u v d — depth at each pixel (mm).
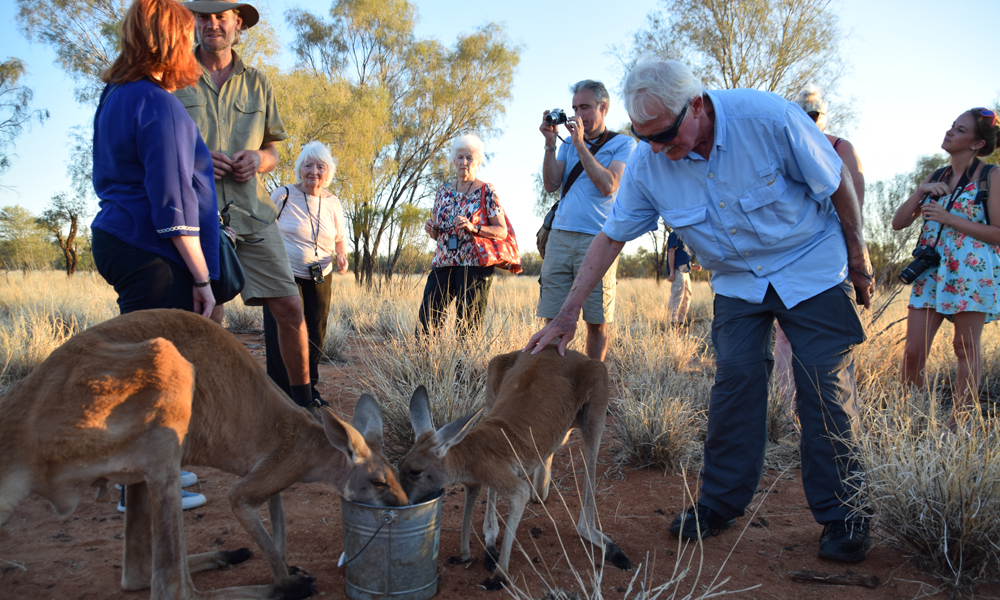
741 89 3342
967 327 5020
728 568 3266
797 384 3488
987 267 4883
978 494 3080
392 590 2793
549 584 3074
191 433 2824
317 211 6281
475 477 3246
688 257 11891
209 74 4520
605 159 5461
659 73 3037
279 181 19672
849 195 3338
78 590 2848
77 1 18828
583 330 8281
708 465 3670
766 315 3574
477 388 5496
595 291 5332
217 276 3553
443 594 3004
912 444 3424
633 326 10125
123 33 3172
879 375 5773
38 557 3117
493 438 3363
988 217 4848
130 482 2627
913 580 3143
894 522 3357
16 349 6242
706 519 3598
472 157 6902
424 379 5375
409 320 9461
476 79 25125
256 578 3051
